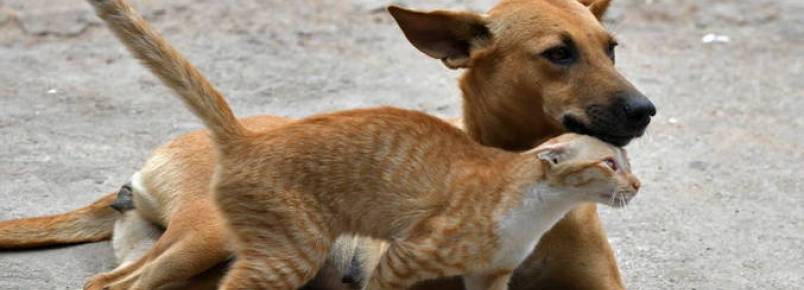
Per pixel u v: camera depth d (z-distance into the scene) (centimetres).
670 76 1775
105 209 1168
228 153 933
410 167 923
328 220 927
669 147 1496
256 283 911
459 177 917
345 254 1046
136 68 1747
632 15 2030
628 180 915
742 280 1126
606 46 981
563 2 991
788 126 1591
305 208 914
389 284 920
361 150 925
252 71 1747
